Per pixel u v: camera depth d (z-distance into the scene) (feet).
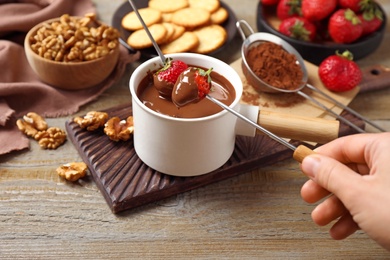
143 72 1.79
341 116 2.09
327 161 1.43
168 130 1.67
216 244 1.68
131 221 1.73
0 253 1.63
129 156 1.87
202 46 2.30
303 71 2.17
